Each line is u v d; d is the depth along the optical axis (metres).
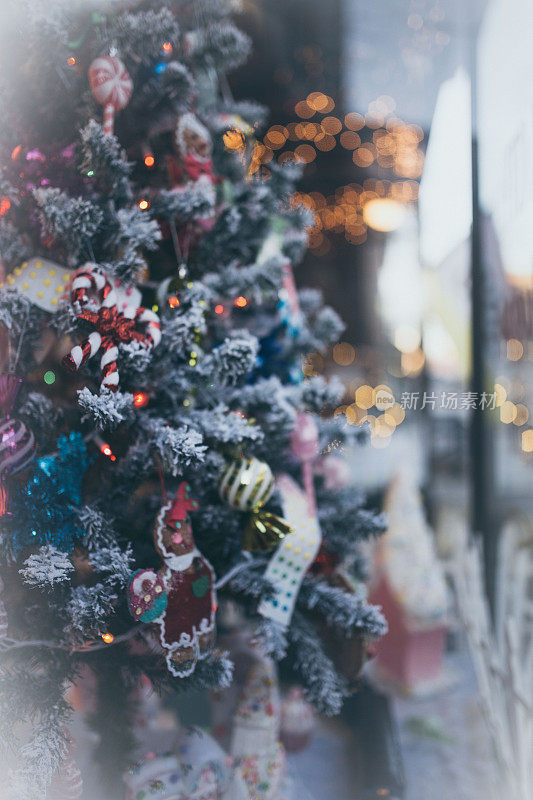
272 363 1.04
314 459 1.06
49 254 0.90
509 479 1.62
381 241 3.29
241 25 1.93
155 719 1.10
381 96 2.40
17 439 0.84
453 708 1.62
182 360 0.90
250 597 0.96
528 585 1.40
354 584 1.07
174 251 0.98
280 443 0.98
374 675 1.74
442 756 1.40
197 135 0.95
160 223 0.95
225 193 1.00
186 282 0.91
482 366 1.62
